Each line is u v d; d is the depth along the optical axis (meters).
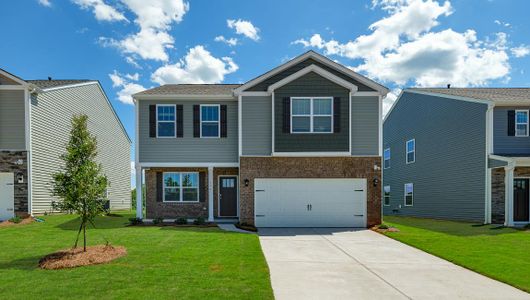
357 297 6.09
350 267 8.10
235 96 15.82
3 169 15.87
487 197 16.36
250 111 15.41
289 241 11.51
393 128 26.58
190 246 9.76
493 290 6.52
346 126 14.93
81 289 6.03
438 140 20.36
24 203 15.95
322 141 14.91
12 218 14.93
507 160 15.15
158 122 16.09
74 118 8.68
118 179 27.77
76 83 20.84
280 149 14.88
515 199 16.94
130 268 7.36
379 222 15.08
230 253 8.91
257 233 13.23
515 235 12.64
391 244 11.04
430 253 9.62
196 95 15.94
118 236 11.38
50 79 22.30
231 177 17.19
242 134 15.34
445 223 17.25
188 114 16.16
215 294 5.83
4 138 15.95
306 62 15.72
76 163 8.42
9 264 7.73
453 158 18.94
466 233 13.22
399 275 7.48
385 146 28.06
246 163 15.23
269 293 5.93
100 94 24.28
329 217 15.18
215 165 16.05
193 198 17.02
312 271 7.71
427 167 21.55
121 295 5.75
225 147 16.12
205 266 7.58
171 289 6.05
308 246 10.62
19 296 5.69
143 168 16.67
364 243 11.20
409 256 9.30
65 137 19.58
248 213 15.11
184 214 16.89
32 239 10.83
